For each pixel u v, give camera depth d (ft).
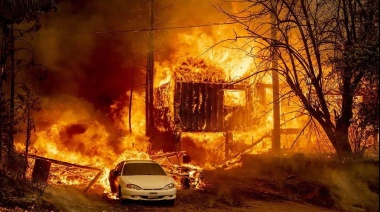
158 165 52.21
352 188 48.37
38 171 53.78
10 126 44.14
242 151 85.25
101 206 43.86
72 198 46.32
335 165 53.83
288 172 65.82
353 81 45.73
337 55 50.60
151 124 86.22
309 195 52.80
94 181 54.44
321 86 53.16
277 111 70.74
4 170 43.14
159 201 47.39
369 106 43.11
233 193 55.26
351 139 54.13
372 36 44.11
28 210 36.96
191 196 52.21
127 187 45.68
